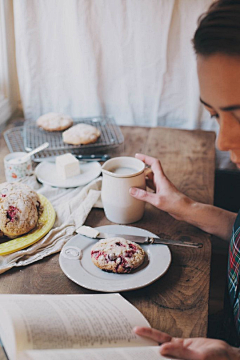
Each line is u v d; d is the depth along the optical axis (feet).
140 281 2.69
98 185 3.94
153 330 2.23
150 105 6.00
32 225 3.19
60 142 4.94
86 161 4.50
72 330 2.21
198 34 1.89
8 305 2.37
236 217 3.23
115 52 5.64
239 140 2.01
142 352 2.13
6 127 5.40
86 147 4.78
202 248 3.19
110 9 5.35
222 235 3.34
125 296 2.67
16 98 6.18
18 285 2.76
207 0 5.22
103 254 2.83
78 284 2.68
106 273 2.79
